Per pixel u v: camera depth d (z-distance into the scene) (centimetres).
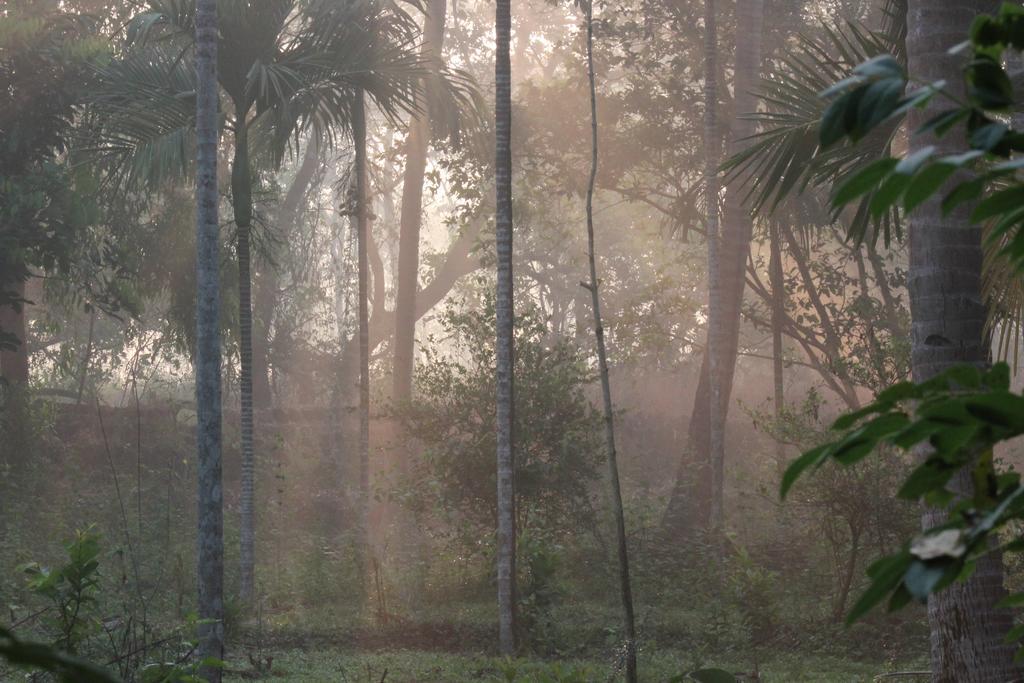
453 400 1845
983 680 679
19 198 1842
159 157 1675
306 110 1686
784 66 2386
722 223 2291
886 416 122
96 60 1881
